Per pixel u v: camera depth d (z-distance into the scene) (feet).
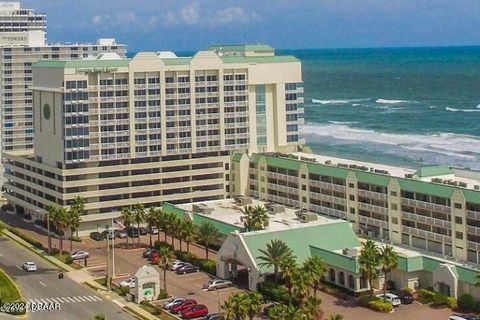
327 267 500.33
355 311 448.65
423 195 536.01
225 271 521.65
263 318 432.66
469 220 499.92
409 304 460.14
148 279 478.18
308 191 651.25
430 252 528.22
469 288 455.63
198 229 577.84
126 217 613.11
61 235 605.73
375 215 582.35
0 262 583.17
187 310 444.14
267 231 518.37
